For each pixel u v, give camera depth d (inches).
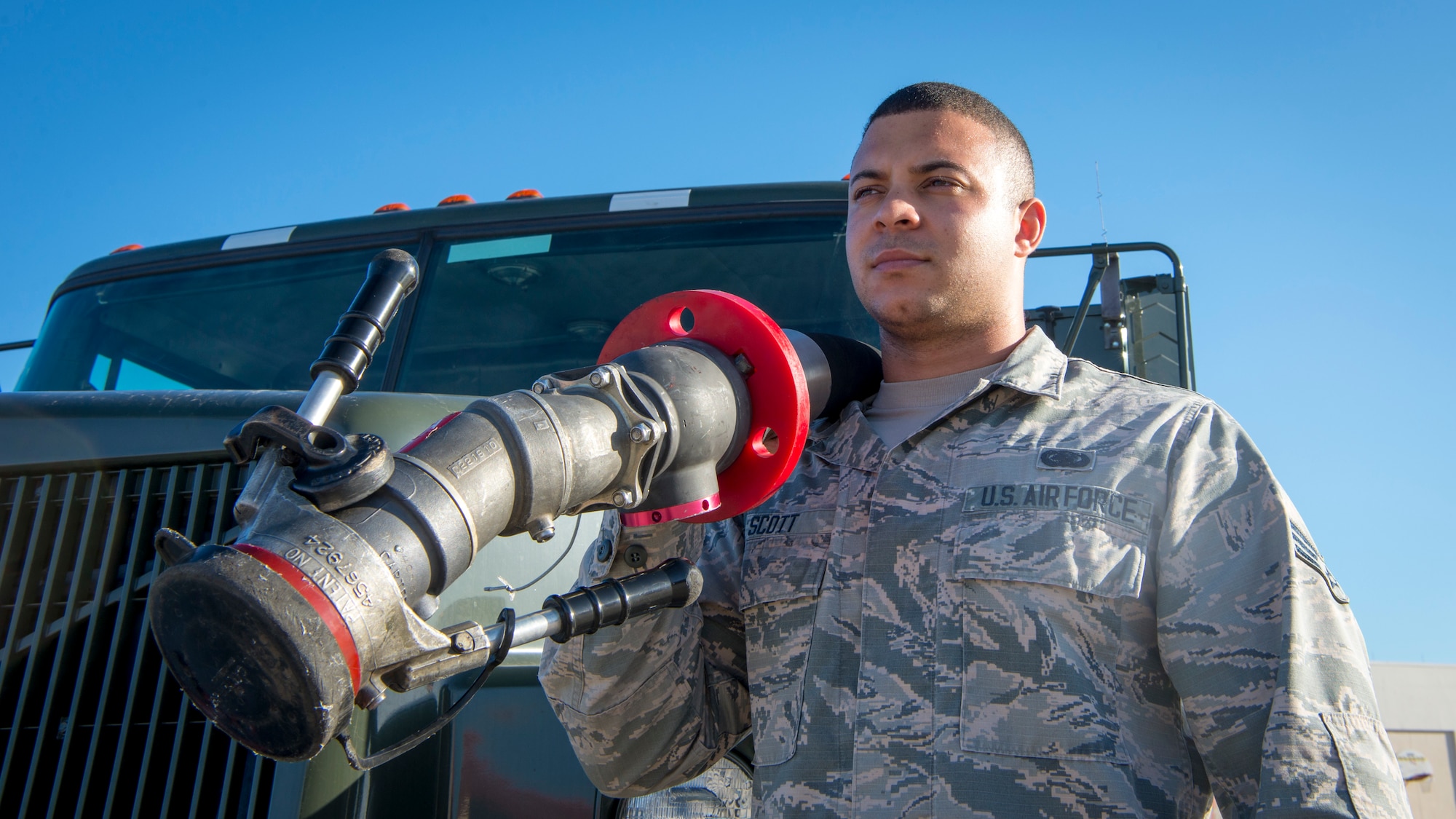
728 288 105.8
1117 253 102.5
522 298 108.7
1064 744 48.9
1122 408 57.9
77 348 121.6
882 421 64.8
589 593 46.6
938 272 60.9
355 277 114.7
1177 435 55.2
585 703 56.3
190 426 66.9
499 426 43.2
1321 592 48.8
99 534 67.7
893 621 54.4
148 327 119.4
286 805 58.6
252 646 36.4
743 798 71.4
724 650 62.6
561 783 70.2
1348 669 46.9
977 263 61.4
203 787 61.1
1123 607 51.6
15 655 66.6
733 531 64.7
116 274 124.3
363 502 39.6
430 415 69.8
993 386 60.2
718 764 71.0
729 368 53.3
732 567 63.3
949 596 53.3
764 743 56.3
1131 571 51.4
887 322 62.8
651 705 56.4
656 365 50.3
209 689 39.3
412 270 48.0
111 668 64.3
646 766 58.6
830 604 56.7
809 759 53.8
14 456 69.2
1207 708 48.1
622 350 59.6
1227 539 51.0
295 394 69.1
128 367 118.7
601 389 47.4
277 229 120.4
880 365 68.2
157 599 38.5
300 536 37.5
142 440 67.6
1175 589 50.7
